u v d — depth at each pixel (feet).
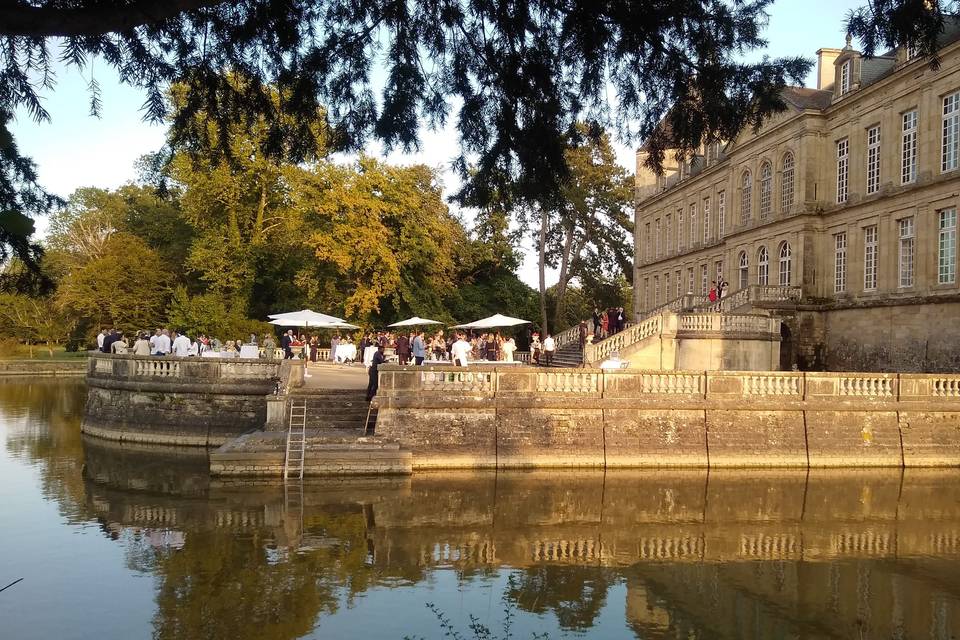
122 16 13.17
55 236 208.44
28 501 49.34
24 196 13.17
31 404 111.04
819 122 111.86
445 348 114.21
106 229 211.41
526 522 45.47
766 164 125.18
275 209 145.59
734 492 55.06
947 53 86.84
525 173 25.46
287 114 22.99
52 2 14.11
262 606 30.32
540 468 62.13
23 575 34.04
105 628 27.86
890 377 66.90
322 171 131.34
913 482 59.52
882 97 98.68
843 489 56.70
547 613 30.27
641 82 22.67
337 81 22.86
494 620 29.19
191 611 29.66
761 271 126.31
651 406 64.13
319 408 70.23
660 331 95.30
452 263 158.51
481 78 24.00
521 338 176.45
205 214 140.46
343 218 132.05
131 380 75.77
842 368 105.70
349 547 39.27
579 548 40.29
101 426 78.79
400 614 29.60
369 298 132.67
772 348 97.60
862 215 102.58
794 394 65.82
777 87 21.85
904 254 95.81
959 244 85.05
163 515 45.68
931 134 89.76
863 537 43.37
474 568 36.27
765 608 31.27
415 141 24.38
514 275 183.52
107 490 52.85
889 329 95.86
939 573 36.50
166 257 168.76
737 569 36.94
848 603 32.04
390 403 61.62
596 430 63.52
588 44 21.67
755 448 64.54
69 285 158.71
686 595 32.83
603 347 94.22
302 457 56.39
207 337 118.01
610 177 169.99
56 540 39.93
